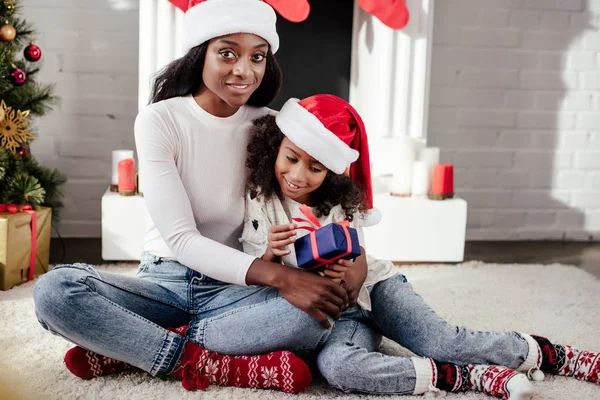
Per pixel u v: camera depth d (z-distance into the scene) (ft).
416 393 5.12
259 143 5.35
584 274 8.95
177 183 5.17
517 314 7.21
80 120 9.90
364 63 9.65
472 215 10.91
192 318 5.43
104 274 5.08
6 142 7.84
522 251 10.32
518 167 10.87
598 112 10.88
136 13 9.79
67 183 10.01
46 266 8.30
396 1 8.91
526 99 10.72
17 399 3.01
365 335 5.48
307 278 4.87
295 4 8.28
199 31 5.12
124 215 8.64
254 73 5.16
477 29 10.44
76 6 9.64
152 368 5.06
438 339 5.28
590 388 5.35
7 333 6.19
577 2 10.59
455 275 8.68
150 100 5.72
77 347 5.20
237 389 5.14
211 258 4.98
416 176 9.22
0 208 7.78
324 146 5.10
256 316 5.03
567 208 11.05
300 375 4.99
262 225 5.34
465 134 10.68
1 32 7.64
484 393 5.18
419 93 9.37
